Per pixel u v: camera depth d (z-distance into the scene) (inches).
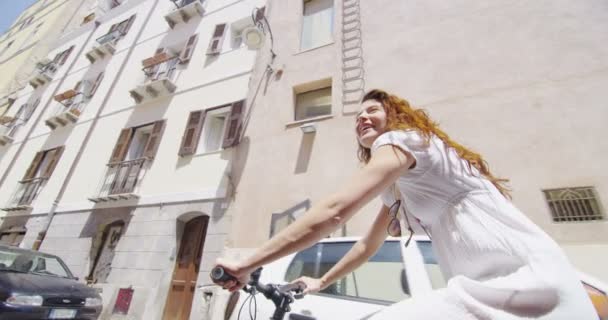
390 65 246.1
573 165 159.3
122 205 306.3
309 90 281.7
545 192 159.2
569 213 150.6
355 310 78.2
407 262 86.7
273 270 100.4
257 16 333.4
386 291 82.8
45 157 432.8
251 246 218.5
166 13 479.2
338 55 275.6
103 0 653.3
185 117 335.0
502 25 221.0
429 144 35.4
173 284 247.0
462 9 243.8
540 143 171.5
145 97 387.2
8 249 219.9
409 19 263.0
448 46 231.9
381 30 270.7
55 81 553.3
